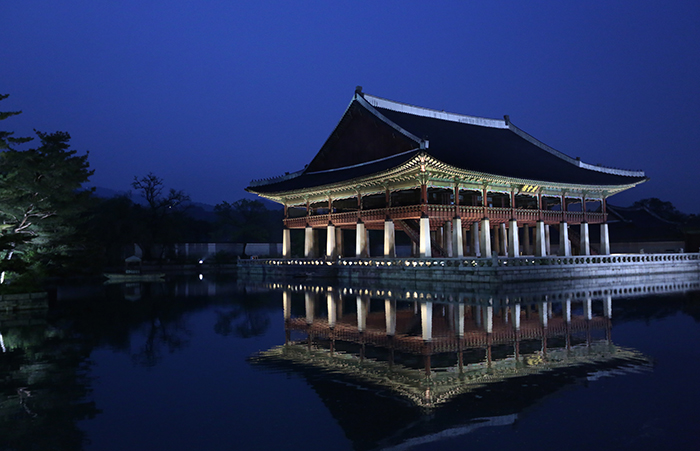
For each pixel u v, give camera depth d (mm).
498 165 54250
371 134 59281
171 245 100500
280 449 8344
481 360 14469
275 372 13688
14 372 14125
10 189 32812
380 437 8773
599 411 9758
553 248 83312
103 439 8969
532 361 14195
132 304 33750
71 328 22812
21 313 29141
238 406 10742
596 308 26047
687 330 19047
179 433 9203
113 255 89125
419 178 48688
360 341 18109
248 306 31172
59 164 37188
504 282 39062
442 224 57625
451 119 70188
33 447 8625
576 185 57812
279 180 72750
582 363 13812
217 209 125062
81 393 11938
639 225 79812
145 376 13531
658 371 12781
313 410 10344
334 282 51906
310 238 65438
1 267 31156
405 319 23438
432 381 12258
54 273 45125
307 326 22250
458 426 9156
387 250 52125
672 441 8234
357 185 55906
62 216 40656
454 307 27594
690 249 70562
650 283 43562
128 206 98188
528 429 8914
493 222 56969
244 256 107938
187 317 26328
